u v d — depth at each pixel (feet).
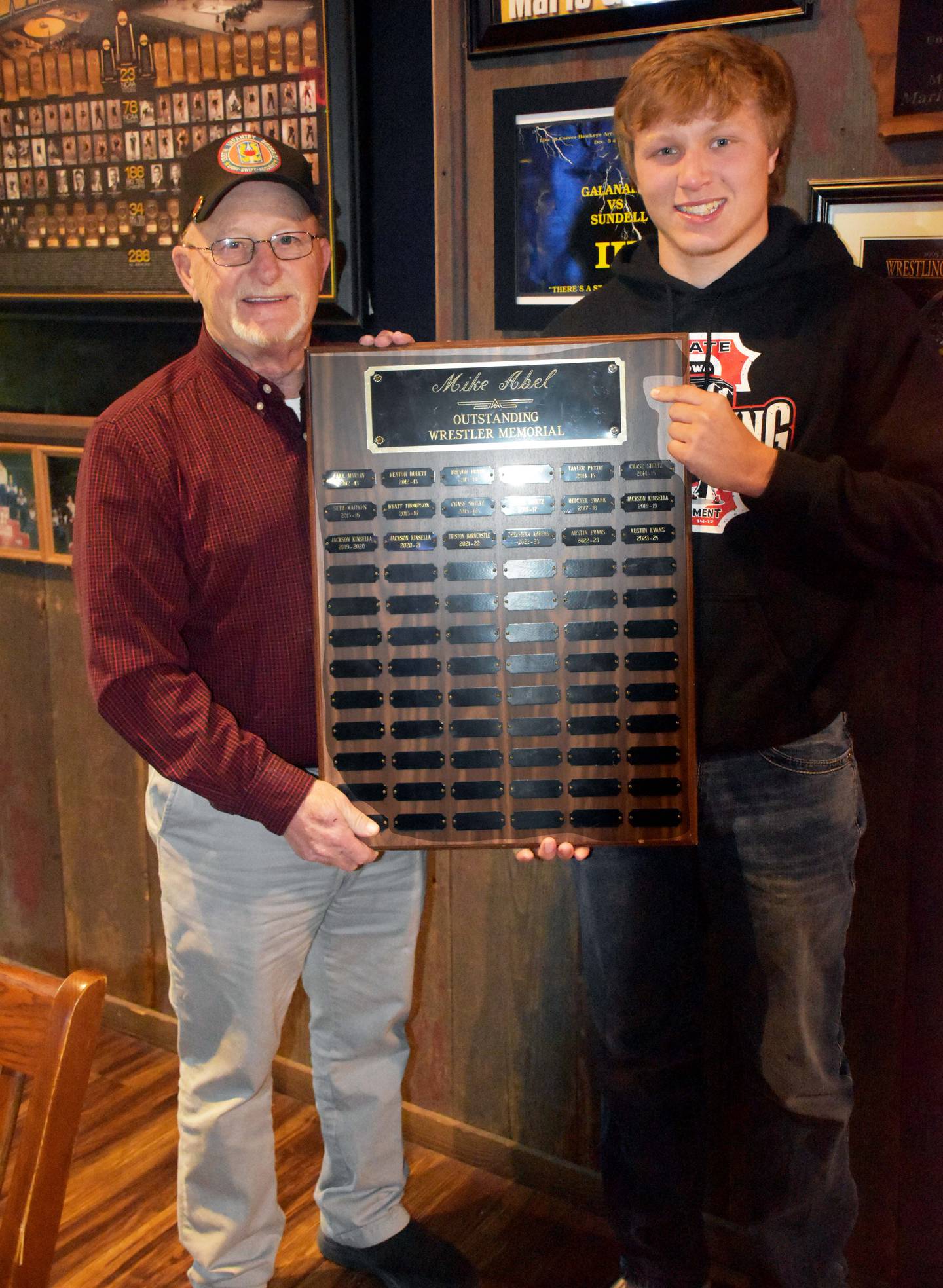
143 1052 7.24
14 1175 2.66
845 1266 4.62
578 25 4.71
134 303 6.16
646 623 3.95
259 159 3.99
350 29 5.17
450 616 4.01
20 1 6.04
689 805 4.02
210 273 4.06
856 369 3.88
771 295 3.97
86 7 5.86
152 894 7.07
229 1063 4.62
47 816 7.41
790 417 3.94
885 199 4.35
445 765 4.08
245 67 5.48
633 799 4.05
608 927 4.53
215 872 4.43
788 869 4.15
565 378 3.87
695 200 3.82
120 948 7.36
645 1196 4.75
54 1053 2.64
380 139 5.38
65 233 6.28
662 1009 4.58
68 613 6.89
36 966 7.77
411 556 4.00
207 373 4.24
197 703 4.07
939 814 4.65
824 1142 4.35
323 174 5.40
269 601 4.28
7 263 6.53
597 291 4.42
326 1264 5.51
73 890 7.46
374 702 4.07
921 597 4.53
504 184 5.06
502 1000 6.02
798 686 4.04
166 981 7.20
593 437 3.90
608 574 3.95
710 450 3.60
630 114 3.92
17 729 7.38
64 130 6.12
